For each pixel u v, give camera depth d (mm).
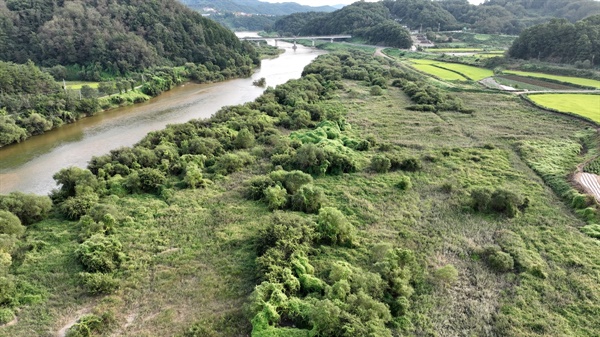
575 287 27031
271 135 58875
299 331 22938
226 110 70438
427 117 70688
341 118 67938
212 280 28547
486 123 65938
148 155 48812
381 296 25531
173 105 86875
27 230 35375
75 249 31844
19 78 73688
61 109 72062
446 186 41812
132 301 26625
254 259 30688
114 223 35250
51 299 26859
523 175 45438
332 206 38719
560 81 91938
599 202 37406
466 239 33000
